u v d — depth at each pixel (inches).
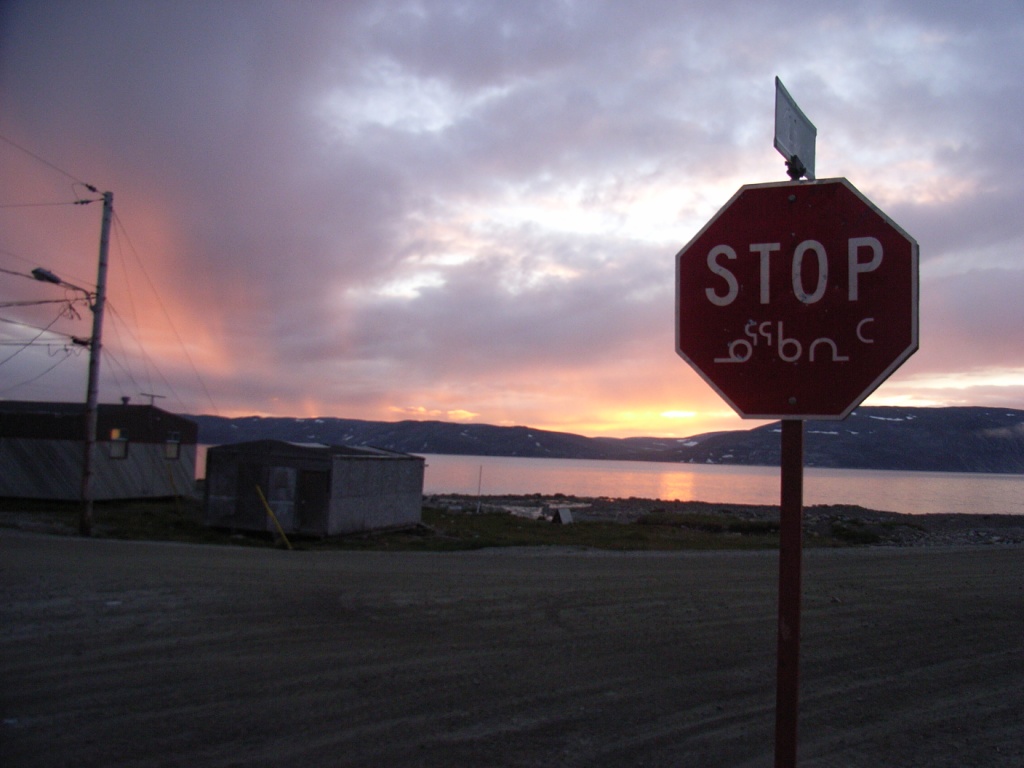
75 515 1010.7
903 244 121.5
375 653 304.3
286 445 872.9
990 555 791.1
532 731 222.1
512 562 633.0
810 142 142.7
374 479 936.3
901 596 484.4
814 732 229.9
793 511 124.2
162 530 887.1
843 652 331.0
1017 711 255.6
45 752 194.5
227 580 463.2
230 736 209.5
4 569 464.8
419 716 231.8
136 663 277.0
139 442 1230.9
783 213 129.0
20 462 1135.0
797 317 127.2
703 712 244.5
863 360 123.0
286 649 305.1
